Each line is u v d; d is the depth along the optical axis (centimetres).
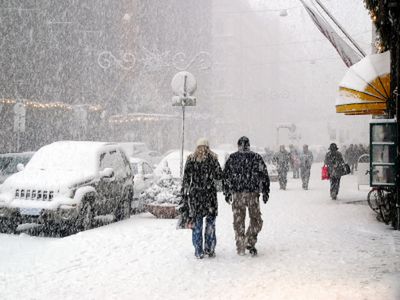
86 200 1409
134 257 1032
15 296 770
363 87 1504
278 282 834
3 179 2144
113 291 798
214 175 1020
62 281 857
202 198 1010
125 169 1681
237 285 822
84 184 1416
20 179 1398
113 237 1218
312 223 1466
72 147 1578
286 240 1204
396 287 791
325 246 1130
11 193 1369
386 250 1084
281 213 1681
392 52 1409
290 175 4350
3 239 1292
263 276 876
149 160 3872
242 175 1038
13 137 4212
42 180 1382
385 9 1413
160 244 1155
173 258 1023
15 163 2255
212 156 1025
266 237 1243
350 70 1566
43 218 1334
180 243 1167
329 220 1527
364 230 1347
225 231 1327
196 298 755
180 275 892
